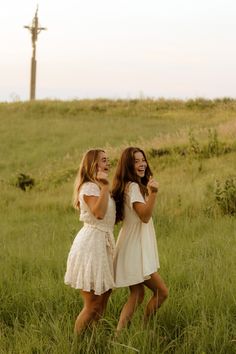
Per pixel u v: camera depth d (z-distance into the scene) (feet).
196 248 29.91
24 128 127.34
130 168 18.70
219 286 21.08
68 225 43.68
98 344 17.21
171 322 19.03
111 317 20.18
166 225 40.68
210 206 45.16
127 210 18.56
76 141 110.73
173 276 23.62
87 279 17.84
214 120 127.65
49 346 16.94
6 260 30.04
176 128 119.24
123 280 18.28
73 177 76.74
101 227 18.17
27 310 21.47
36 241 36.73
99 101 160.86
